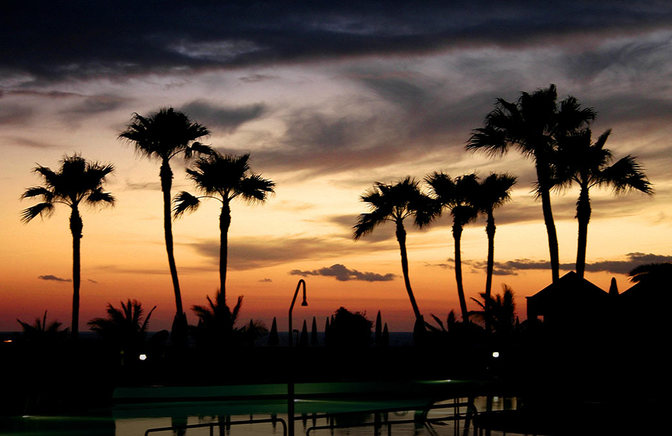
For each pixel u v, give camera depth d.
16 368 26.97
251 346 43.03
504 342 45.62
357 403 30.31
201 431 20.69
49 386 27.03
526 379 27.03
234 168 43.91
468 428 20.78
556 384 25.80
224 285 43.59
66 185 44.22
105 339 39.69
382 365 43.03
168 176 43.94
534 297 30.75
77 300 44.41
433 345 45.88
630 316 27.11
